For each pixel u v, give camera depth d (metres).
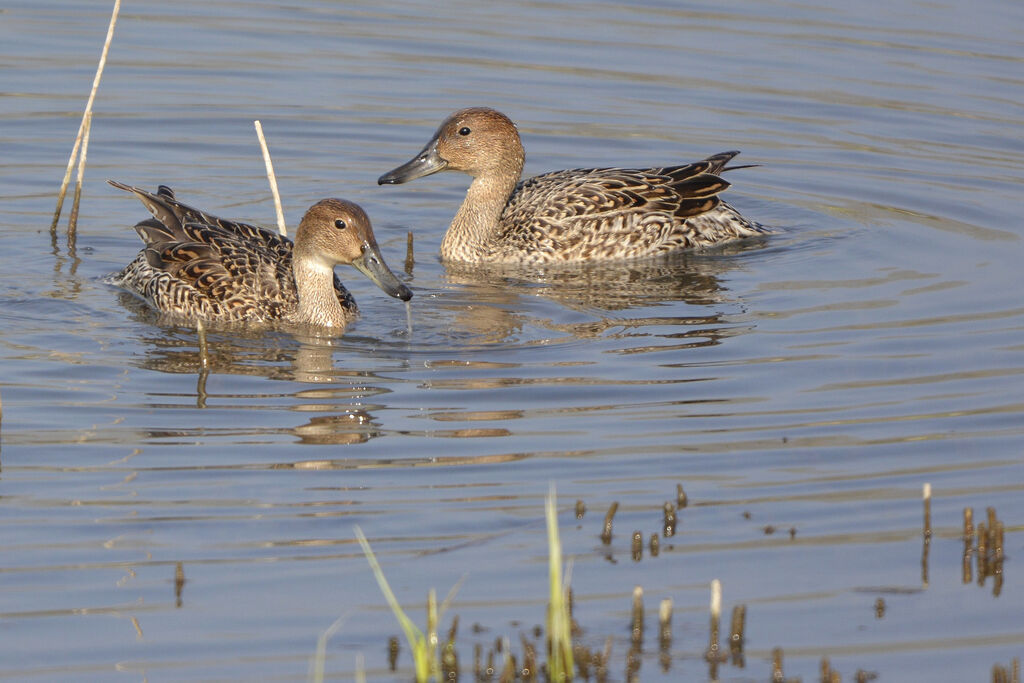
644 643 9.48
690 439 12.77
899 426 13.09
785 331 15.65
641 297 17.08
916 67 24.80
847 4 28.09
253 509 11.26
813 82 24.23
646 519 11.26
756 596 10.12
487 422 13.10
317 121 22.41
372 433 12.78
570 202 19.02
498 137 18.95
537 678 9.01
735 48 25.55
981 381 14.15
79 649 9.28
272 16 26.73
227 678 8.97
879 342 15.26
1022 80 24.25
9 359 14.28
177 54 24.58
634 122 22.73
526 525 11.13
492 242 18.98
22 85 22.89
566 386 14.01
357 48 25.23
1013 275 17.55
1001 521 11.14
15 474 11.71
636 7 27.77
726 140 22.25
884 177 21.28
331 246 15.52
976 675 9.12
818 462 12.34
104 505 11.23
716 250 19.22
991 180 21.16
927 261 18.23
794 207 20.47
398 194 20.97
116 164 20.80
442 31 26.19
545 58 24.94
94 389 13.62
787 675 9.09
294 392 13.75
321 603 9.91
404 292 15.54
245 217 19.17
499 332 15.66
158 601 9.89
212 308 15.75
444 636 9.50
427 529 11.02
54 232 18.34
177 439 12.53
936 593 10.19
